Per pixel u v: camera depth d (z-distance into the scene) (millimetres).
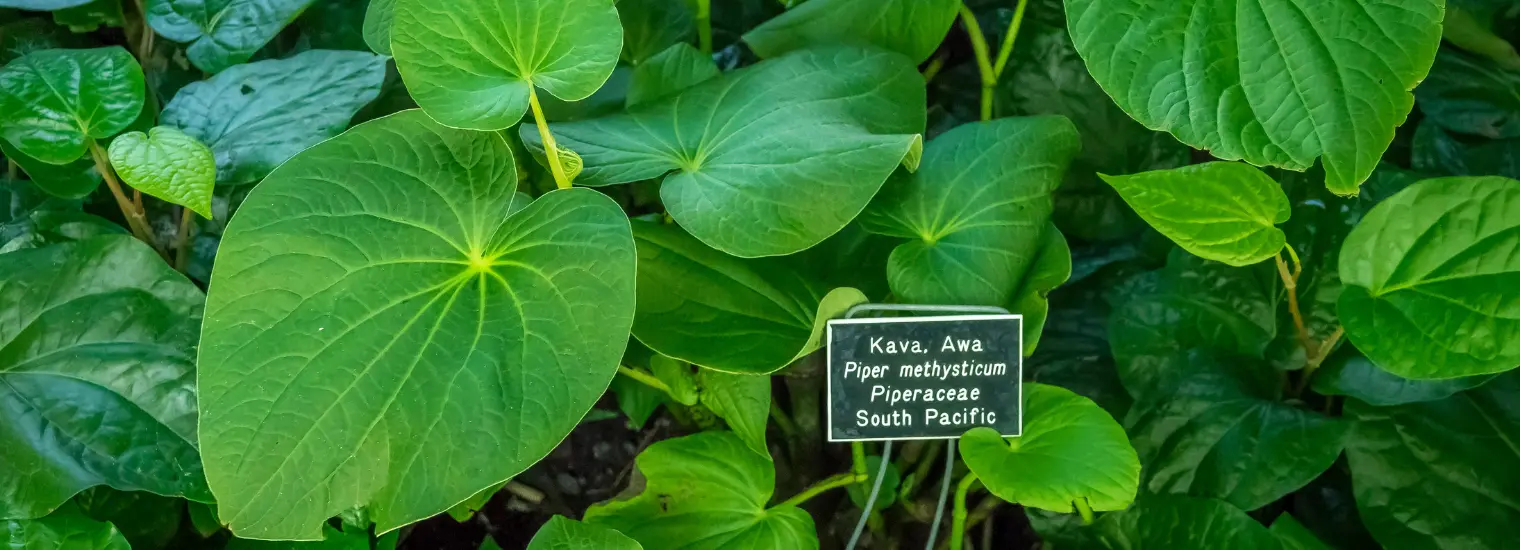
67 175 968
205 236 1022
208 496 819
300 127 934
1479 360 844
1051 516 1028
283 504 665
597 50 736
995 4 1385
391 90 1133
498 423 689
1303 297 1054
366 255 729
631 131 943
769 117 919
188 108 965
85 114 911
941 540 1137
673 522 916
